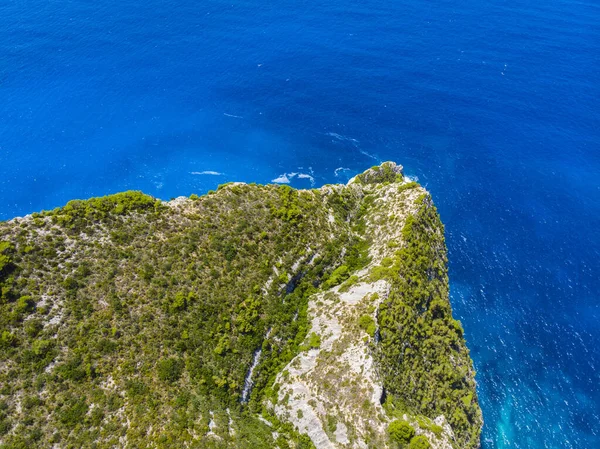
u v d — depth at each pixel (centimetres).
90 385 5488
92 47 17975
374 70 17012
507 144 13962
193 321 6438
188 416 5706
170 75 16688
